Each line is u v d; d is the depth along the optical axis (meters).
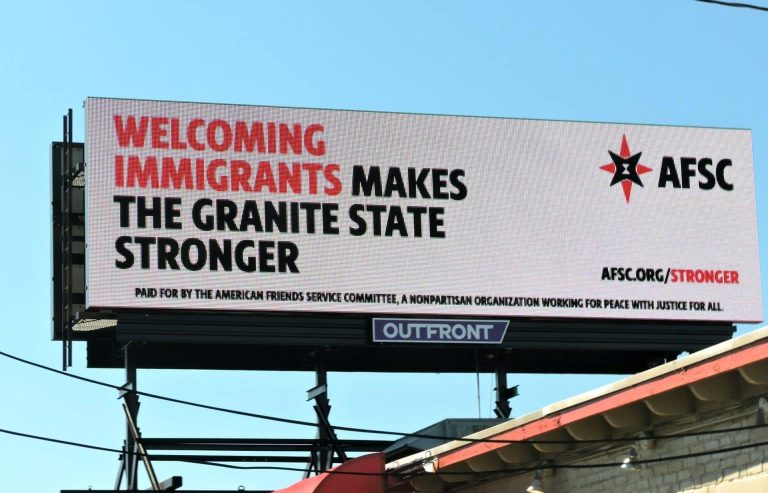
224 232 36.88
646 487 20.39
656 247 39.31
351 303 37.19
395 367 39.12
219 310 36.41
